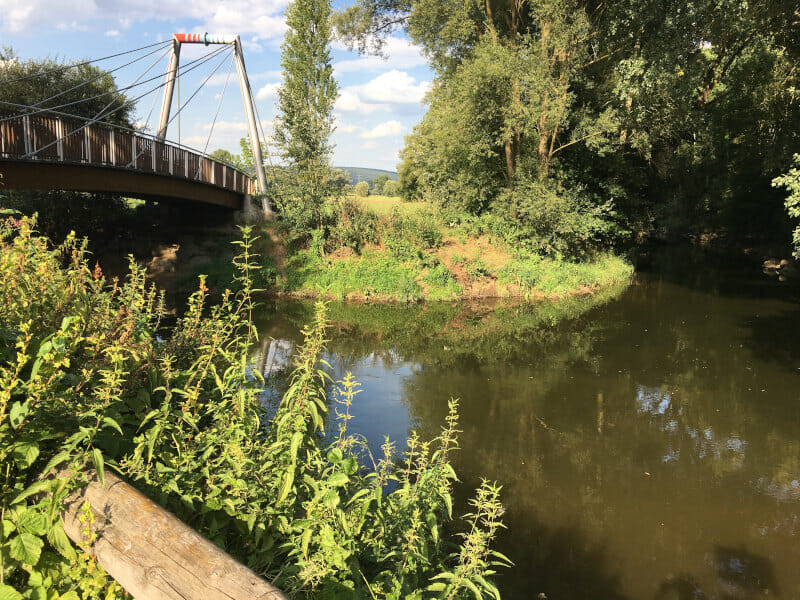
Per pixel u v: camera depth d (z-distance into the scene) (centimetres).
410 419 883
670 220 3453
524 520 625
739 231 2898
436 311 1814
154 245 2228
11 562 205
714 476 747
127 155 1566
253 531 284
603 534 609
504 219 2298
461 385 1074
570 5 1903
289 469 295
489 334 1508
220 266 2100
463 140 2212
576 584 524
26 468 225
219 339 367
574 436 855
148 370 330
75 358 295
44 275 283
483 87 1972
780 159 2006
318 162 2230
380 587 288
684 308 1800
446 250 2195
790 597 521
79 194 2073
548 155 2181
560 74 2056
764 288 2116
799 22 1861
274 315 1703
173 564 169
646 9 1689
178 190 1856
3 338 243
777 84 2270
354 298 1981
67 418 247
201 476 294
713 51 2469
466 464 749
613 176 2455
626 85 1752
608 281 2173
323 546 255
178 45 2603
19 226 311
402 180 4916
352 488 361
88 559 194
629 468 761
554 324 1616
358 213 2280
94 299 356
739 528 632
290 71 2267
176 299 1770
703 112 2373
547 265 2161
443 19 2145
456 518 602
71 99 2464
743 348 1349
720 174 2852
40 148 1267
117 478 213
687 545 595
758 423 921
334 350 1327
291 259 2150
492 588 315
